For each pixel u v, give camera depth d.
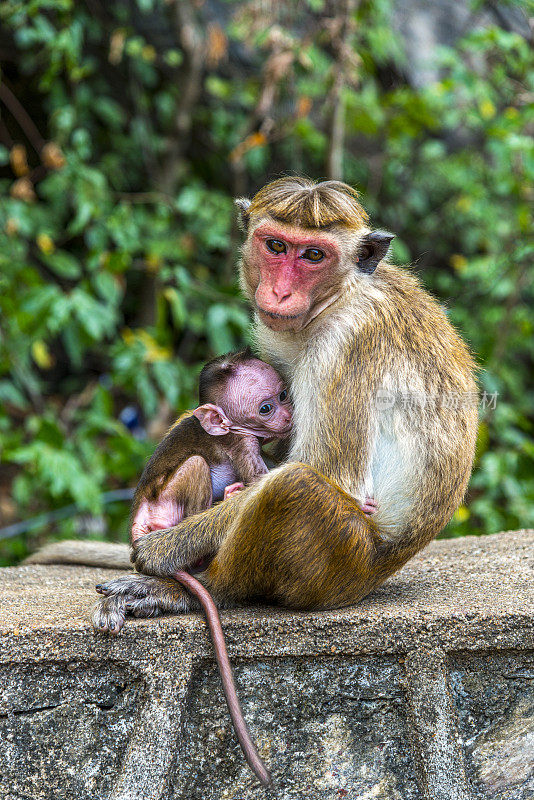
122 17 16.44
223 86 16.55
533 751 5.98
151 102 18.08
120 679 6.00
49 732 5.96
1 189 15.14
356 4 14.30
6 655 5.86
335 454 6.38
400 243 18.56
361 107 15.96
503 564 7.73
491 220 17.39
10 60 16.81
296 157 16.59
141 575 6.46
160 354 12.99
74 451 13.11
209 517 6.48
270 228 6.54
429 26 17.80
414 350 6.66
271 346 7.23
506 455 12.87
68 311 12.31
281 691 6.06
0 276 12.88
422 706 5.96
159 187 16.97
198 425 7.39
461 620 6.01
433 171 18.89
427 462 6.60
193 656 5.96
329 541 6.10
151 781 5.75
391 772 6.01
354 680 6.07
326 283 6.60
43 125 18.14
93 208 14.15
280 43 13.52
